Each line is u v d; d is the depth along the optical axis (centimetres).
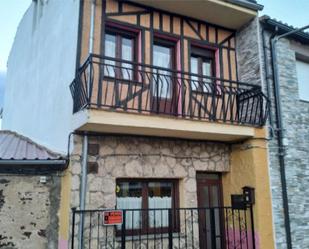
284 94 645
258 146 588
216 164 620
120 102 536
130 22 580
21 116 878
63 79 573
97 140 517
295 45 692
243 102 630
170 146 579
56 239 491
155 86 564
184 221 566
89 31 533
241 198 579
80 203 483
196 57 660
